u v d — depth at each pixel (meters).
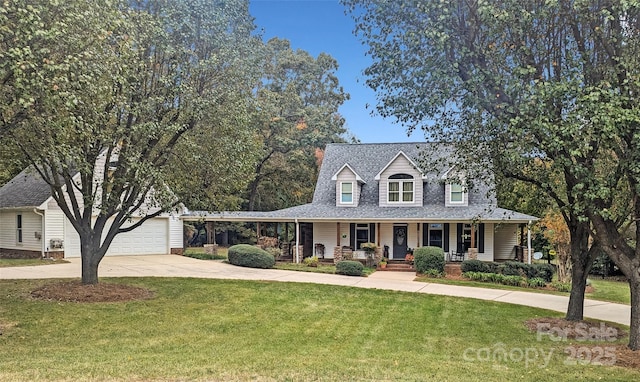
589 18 7.93
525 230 24.34
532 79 8.53
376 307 12.68
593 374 7.35
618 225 9.30
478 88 8.84
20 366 6.79
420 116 9.75
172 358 7.54
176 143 12.90
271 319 11.02
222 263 22.03
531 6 8.16
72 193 13.20
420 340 9.55
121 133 11.73
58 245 21.77
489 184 11.64
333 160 27.42
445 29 8.34
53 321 10.01
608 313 12.95
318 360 7.71
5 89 7.79
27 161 11.43
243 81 13.70
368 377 6.63
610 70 8.03
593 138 7.46
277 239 27.78
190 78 12.77
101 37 8.18
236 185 13.84
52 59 7.60
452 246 23.59
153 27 11.52
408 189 24.17
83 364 6.98
